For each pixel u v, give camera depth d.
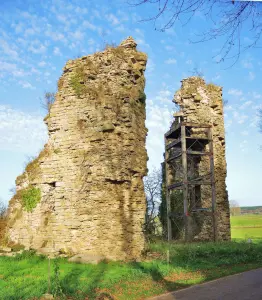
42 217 16.66
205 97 29.11
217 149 28.53
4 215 19.09
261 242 25.45
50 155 17.23
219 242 23.75
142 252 17.19
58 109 17.67
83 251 15.61
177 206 28.11
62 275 12.14
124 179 16.78
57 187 16.69
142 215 17.48
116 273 12.88
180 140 25.80
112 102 17.25
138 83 18.83
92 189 16.25
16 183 18.47
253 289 11.33
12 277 11.81
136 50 19.19
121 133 17.25
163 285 11.91
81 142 16.89
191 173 27.72
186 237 23.86
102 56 17.97
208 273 14.25
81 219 15.94
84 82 17.64
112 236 16.08
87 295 9.95
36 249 16.09
